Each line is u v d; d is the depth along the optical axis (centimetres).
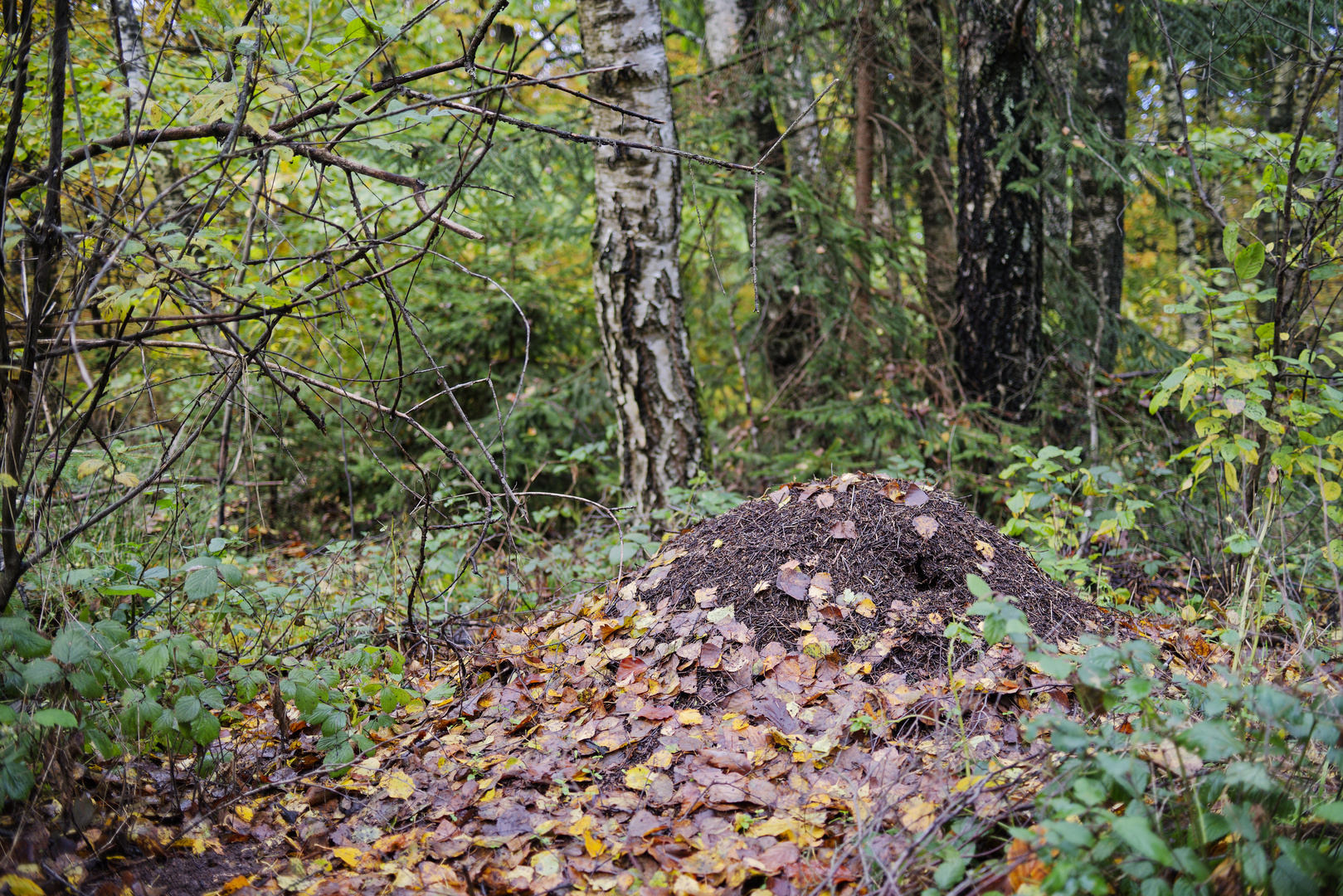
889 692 256
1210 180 566
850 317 659
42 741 193
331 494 743
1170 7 549
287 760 261
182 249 234
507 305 741
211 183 259
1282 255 315
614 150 476
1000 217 586
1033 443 595
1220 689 173
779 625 288
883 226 757
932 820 192
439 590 416
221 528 350
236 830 223
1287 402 314
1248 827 152
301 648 332
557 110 644
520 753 258
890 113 759
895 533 308
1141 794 165
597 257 495
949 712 241
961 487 552
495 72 240
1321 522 380
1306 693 178
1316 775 190
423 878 201
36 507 216
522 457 684
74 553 268
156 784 234
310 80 245
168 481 309
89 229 229
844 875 187
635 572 359
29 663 189
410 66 732
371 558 465
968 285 605
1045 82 590
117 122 475
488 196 666
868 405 605
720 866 195
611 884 196
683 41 975
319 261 246
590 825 218
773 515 331
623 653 297
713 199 642
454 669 330
